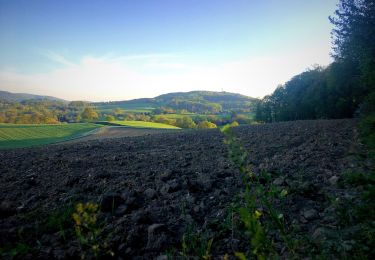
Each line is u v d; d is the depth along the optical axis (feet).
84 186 17.42
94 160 27.48
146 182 18.42
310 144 31.86
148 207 14.05
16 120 424.46
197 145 38.24
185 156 28.81
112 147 40.24
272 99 238.48
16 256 9.39
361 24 53.47
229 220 11.75
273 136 42.63
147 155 30.48
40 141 180.55
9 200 15.16
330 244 9.30
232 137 7.51
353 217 11.16
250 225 6.32
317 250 9.05
